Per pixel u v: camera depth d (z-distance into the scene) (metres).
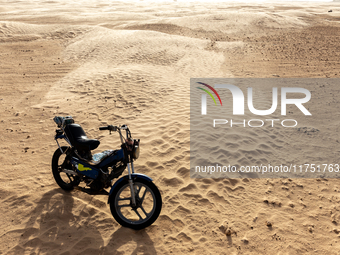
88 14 37.03
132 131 6.19
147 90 9.27
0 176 4.48
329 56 16.19
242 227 3.57
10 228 3.41
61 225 3.48
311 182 4.62
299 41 20.69
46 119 6.94
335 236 3.49
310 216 3.84
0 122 6.76
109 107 7.76
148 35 19.16
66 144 5.62
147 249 3.17
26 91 9.35
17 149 5.42
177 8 53.97
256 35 23.09
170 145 5.55
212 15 29.36
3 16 34.25
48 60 14.26
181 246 3.24
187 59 14.77
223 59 15.31
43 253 3.06
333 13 40.56
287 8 53.69
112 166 3.62
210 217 3.71
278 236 3.45
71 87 9.66
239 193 4.25
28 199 3.93
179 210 3.82
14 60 14.16
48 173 4.60
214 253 3.16
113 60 14.07
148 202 4.00
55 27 21.42
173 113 7.31
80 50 16.03
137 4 67.56
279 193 4.31
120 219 3.46
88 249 3.14
